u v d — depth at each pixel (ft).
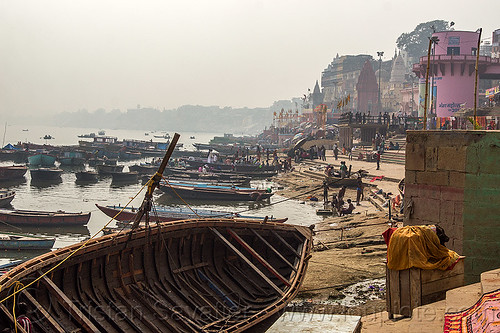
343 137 209.36
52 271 32.60
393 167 144.97
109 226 98.78
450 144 35.60
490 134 34.12
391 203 91.91
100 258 36.76
